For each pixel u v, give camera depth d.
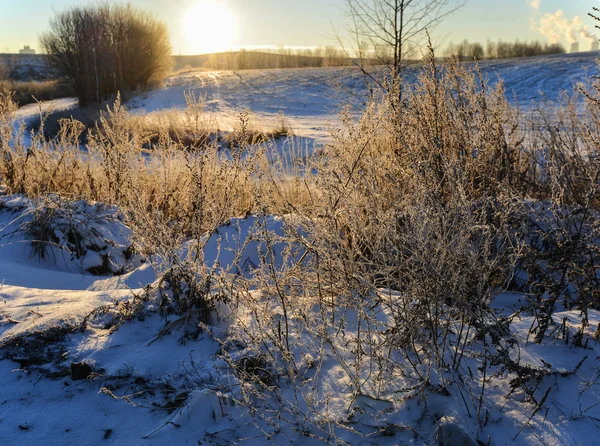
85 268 5.70
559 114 6.17
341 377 2.82
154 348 3.14
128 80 45.97
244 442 2.47
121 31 44.38
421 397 2.60
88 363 3.03
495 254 3.80
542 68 42.31
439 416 2.50
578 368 2.79
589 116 5.69
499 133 4.81
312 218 3.60
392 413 2.54
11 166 7.43
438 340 3.05
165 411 2.71
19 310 3.70
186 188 6.14
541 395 2.62
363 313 2.88
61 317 3.47
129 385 2.89
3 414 2.75
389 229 3.07
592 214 3.87
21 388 2.93
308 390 2.76
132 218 4.10
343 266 3.03
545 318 3.08
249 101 37.03
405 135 4.43
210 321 3.36
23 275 4.97
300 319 3.25
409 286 2.88
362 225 3.22
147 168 7.05
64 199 6.42
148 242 3.93
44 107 40.34
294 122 24.33
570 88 31.16
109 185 6.79
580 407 2.50
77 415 2.72
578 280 3.40
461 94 5.01
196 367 2.96
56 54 42.06
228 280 3.46
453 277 2.80
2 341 3.27
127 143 7.01
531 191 5.22
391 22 8.05
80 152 8.12
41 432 2.62
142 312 3.44
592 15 3.60
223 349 3.01
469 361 2.90
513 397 2.62
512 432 2.40
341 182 3.45
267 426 2.55
